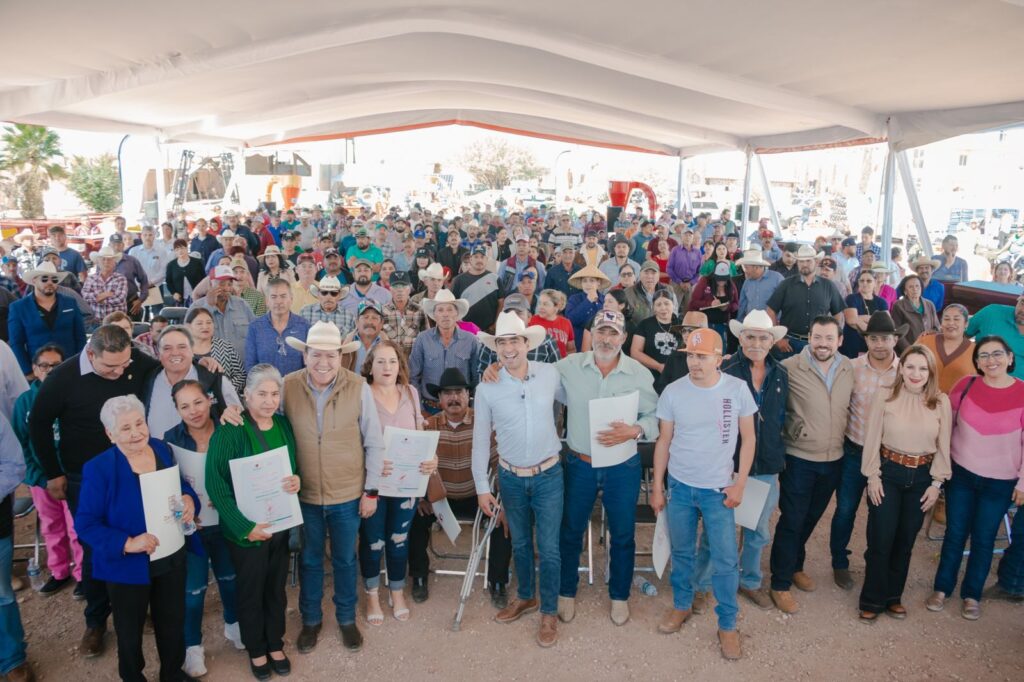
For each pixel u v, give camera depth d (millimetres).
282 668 3885
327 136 26953
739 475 3986
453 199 55281
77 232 21547
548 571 4164
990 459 4301
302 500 3955
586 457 4223
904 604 4637
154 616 3555
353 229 17156
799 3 7160
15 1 7883
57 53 10484
